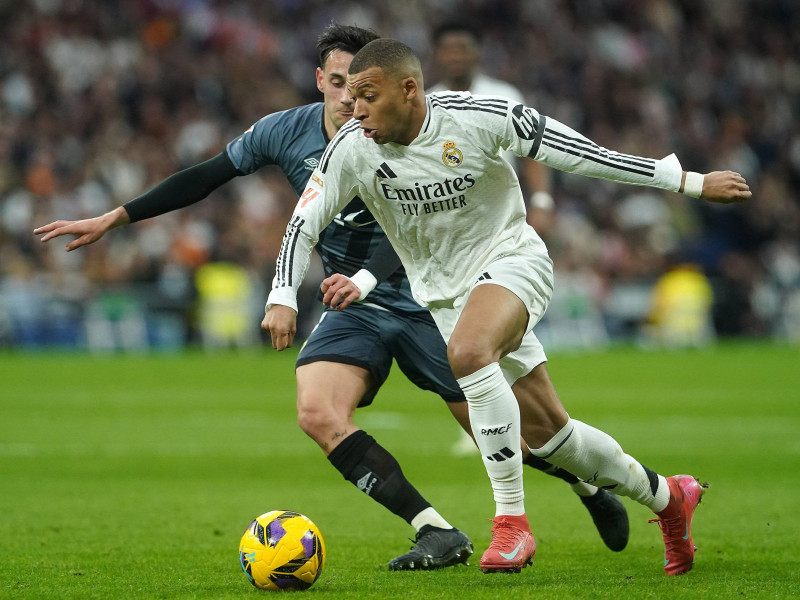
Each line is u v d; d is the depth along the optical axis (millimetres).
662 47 55438
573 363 35719
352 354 9266
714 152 51625
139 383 28656
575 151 7848
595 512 9359
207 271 39562
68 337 38531
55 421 20969
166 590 7621
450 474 14664
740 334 46688
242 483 14000
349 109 9406
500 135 7871
